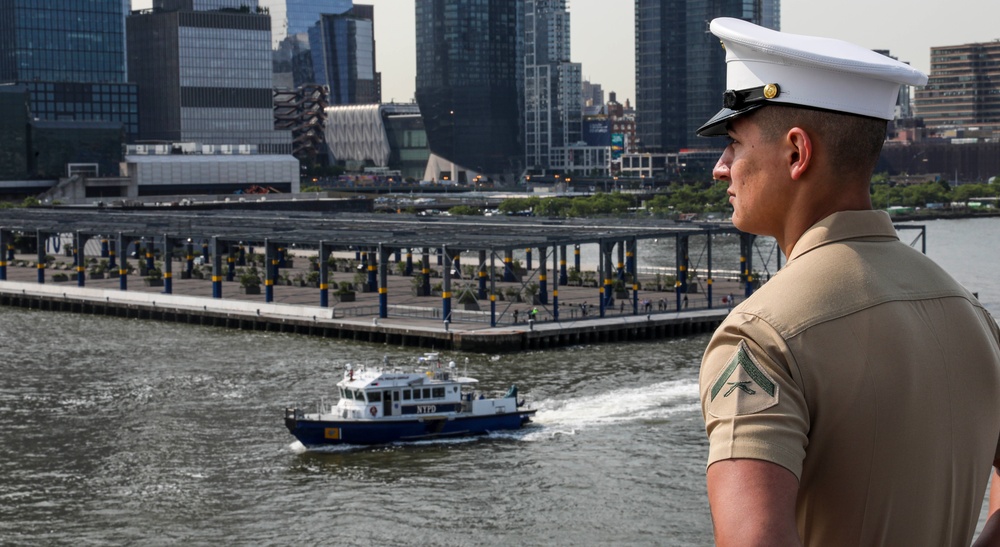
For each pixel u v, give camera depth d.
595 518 58.38
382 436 75.56
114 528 58.78
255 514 60.66
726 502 4.93
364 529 57.75
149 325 139.62
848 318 5.32
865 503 5.21
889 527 5.26
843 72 5.56
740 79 5.79
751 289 148.38
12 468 70.19
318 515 60.34
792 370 5.19
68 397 91.69
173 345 121.00
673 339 123.56
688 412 82.81
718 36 5.79
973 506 5.62
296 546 55.66
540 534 56.19
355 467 69.81
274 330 132.75
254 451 73.81
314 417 76.75
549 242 126.44
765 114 5.74
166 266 154.88
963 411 5.49
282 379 99.12
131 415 84.50
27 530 58.69
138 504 62.62
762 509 4.85
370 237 139.75
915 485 5.29
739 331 5.33
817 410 5.19
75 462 71.44
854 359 5.25
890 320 5.38
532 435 77.00
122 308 149.62
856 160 5.68
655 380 96.69
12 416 84.75
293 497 63.66
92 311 153.75
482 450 73.38
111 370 104.75
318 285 171.00
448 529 57.41
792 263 5.67
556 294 124.75
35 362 110.12
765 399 5.09
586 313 128.12
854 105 5.61
